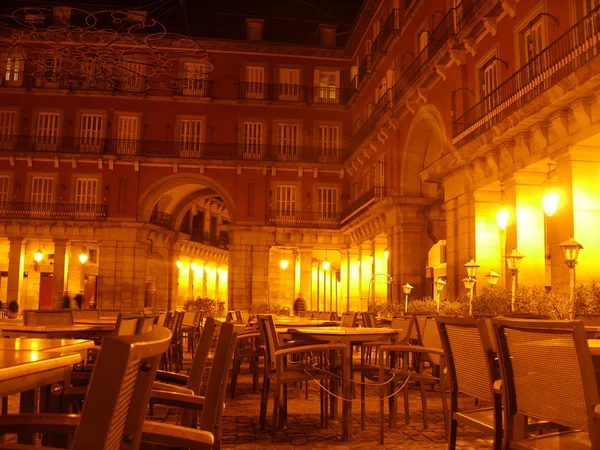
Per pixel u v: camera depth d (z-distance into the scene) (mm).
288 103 35906
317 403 8906
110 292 33906
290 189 35625
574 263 8266
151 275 39312
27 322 7680
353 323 11211
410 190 25156
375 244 29594
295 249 37219
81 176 34562
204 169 35125
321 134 36281
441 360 6445
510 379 3459
